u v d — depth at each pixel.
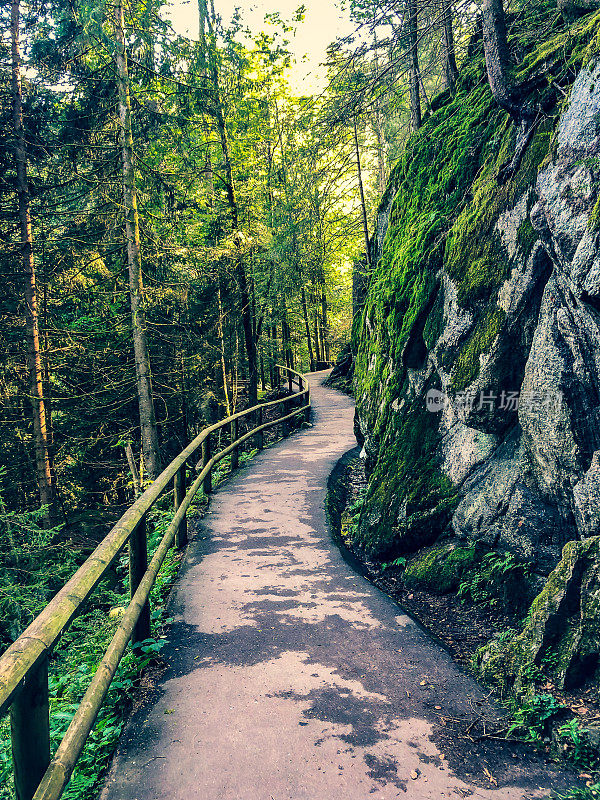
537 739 2.79
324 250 22.12
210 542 5.94
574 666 2.95
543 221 3.82
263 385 33.09
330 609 4.39
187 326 16.25
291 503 7.39
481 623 4.22
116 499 19.41
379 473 6.25
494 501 4.58
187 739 2.83
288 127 8.23
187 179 14.39
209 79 13.48
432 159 6.81
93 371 14.85
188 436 18.64
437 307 5.62
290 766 2.63
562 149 3.67
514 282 4.35
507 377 4.43
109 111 12.70
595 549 3.12
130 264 12.54
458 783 2.52
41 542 8.65
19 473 15.78
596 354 3.55
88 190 13.22
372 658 3.66
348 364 25.38
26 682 1.61
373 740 2.82
